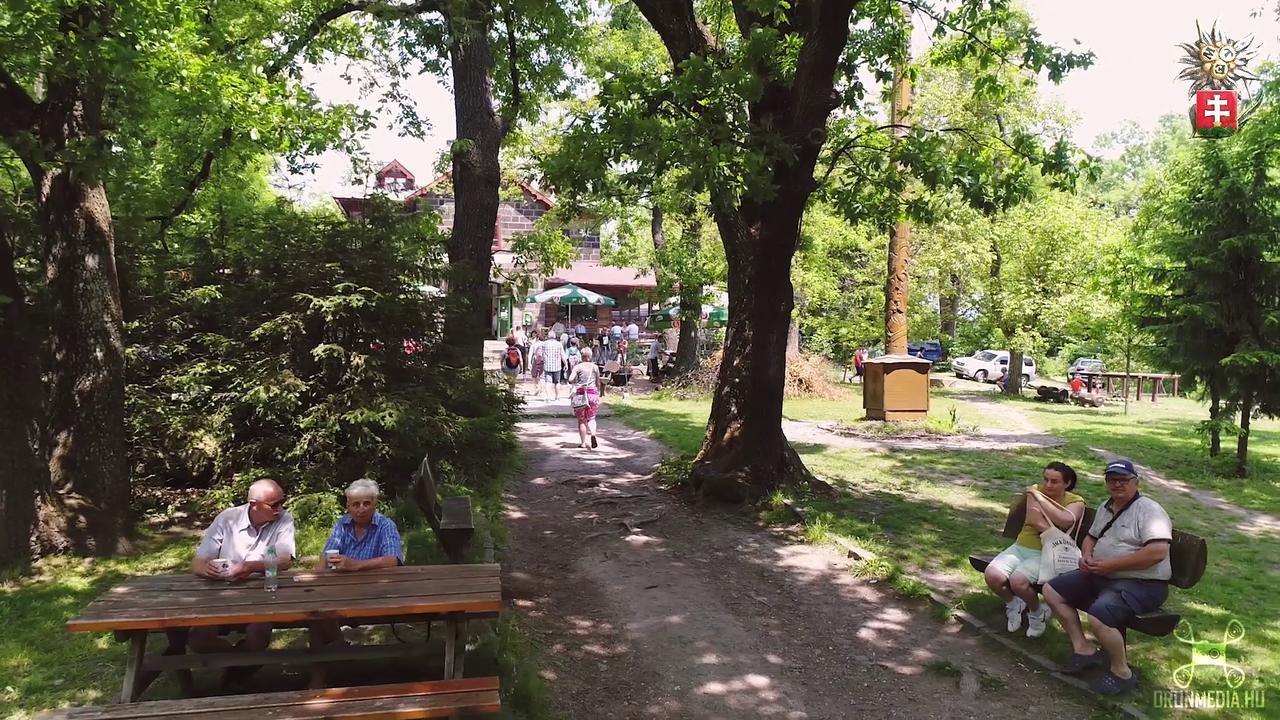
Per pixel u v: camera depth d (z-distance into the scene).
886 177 10.06
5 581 6.16
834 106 8.75
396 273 9.16
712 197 8.16
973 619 5.84
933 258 27.53
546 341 20.88
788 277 9.71
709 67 8.09
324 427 8.16
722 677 5.01
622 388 23.84
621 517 8.77
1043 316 26.02
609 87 8.12
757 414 9.67
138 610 3.76
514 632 5.39
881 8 11.67
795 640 5.60
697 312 22.33
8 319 6.50
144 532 7.68
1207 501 10.77
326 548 4.59
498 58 15.34
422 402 8.80
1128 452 14.30
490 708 3.54
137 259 9.39
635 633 5.69
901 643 5.55
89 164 6.48
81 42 6.53
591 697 4.70
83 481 7.00
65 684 4.50
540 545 7.82
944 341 42.09
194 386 8.44
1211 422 13.09
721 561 7.38
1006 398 26.83
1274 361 12.08
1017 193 9.71
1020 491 10.41
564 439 14.33
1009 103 26.33
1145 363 15.20
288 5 12.41
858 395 24.05
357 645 4.61
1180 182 14.57
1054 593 5.04
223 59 9.66
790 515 8.73
